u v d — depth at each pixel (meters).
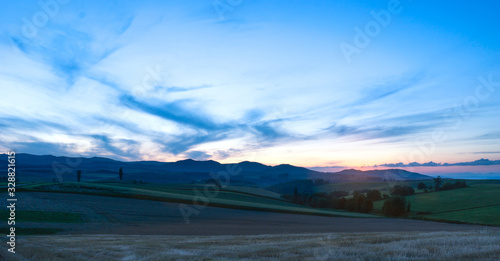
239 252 11.09
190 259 9.71
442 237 14.88
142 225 45.00
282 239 17.08
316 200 115.38
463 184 122.50
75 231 36.31
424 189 123.06
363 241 13.67
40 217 46.00
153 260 9.76
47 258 10.41
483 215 71.62
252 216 62.25
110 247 14.14
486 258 8.34
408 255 9.27
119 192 80.25
